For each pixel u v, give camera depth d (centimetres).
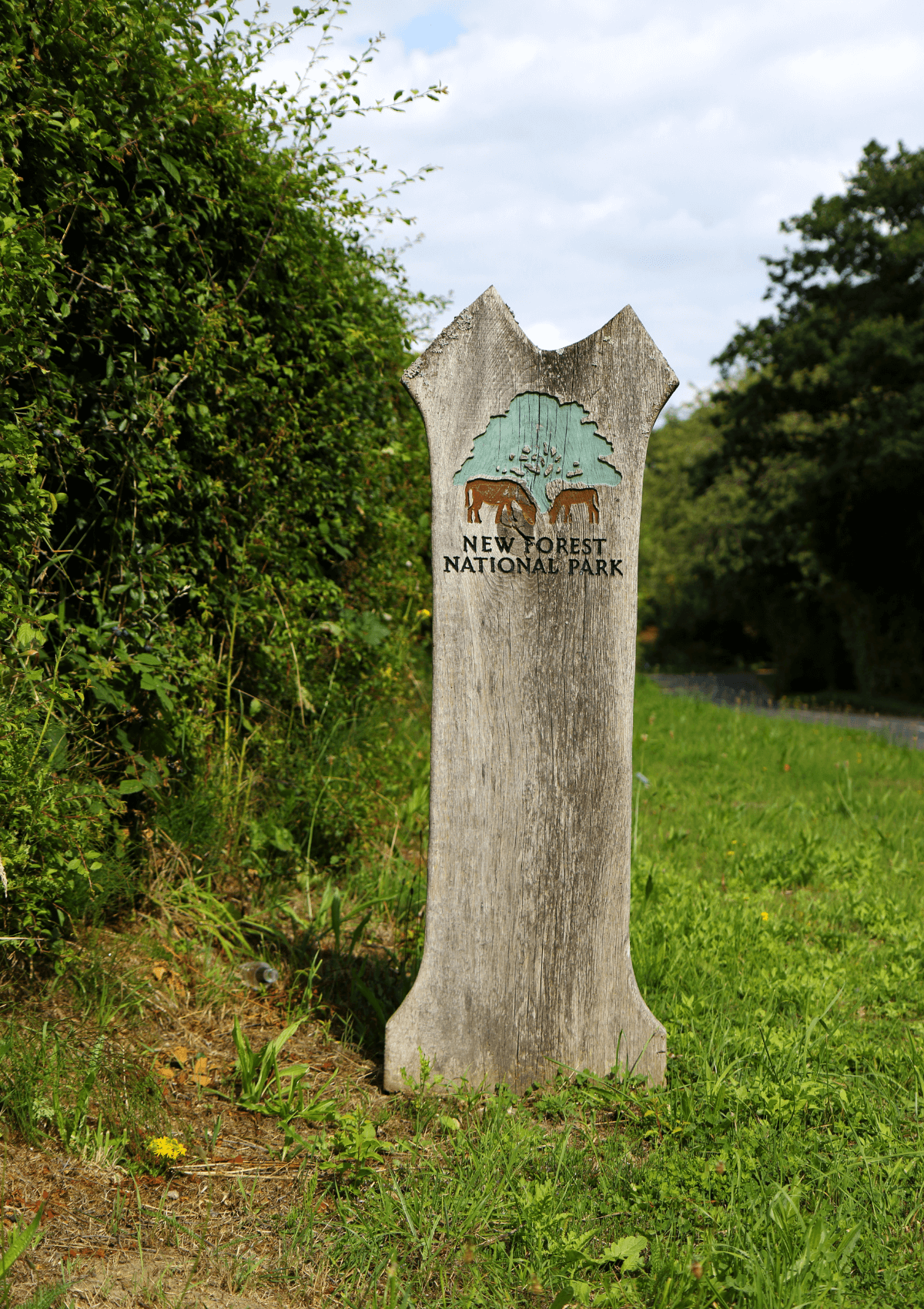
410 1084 298
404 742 618
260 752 446
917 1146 267
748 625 4834
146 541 356
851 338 2409
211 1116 275
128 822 384
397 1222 231
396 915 429
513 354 296
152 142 331
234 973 358
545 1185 239
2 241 255
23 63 282
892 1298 211
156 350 359
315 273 439
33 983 302
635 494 303
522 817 302
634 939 408
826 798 780
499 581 298
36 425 293
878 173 2561
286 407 427
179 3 337
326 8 364
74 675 316
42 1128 252
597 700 304
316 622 476
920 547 2747
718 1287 206
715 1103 282
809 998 360
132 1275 209
